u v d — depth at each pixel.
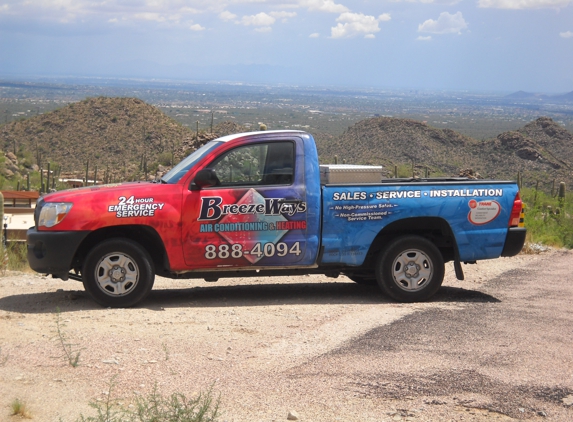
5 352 5.86
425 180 9.08
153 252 8.07
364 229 8.08
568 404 4.96
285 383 5.29
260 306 7.91
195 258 7.76
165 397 4.95
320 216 8.00
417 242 8.13
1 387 5.09
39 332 6.52
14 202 19.34
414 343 6.31
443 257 8.80
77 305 7.82
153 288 9.15
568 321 7.25
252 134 7.96
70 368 5.51
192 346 6.16
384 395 5.08
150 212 7.63
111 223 7.59
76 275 8.10
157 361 5.72
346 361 5.79
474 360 5.85
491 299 8.45
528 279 9.97
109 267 7.65
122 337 6.37
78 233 7.55
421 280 8.20
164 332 6.59
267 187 7.84
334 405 4.90
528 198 21.61
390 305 8.01
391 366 5.68
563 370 5.64
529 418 4.73
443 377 5.44
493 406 4.91
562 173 117.50
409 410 4.83
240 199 7.77
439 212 8.18
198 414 4.47
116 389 5.10
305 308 7.79
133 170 70.44
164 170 40.84
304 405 4.89
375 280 9.34
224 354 5.95
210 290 9.02
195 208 7.70
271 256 7.88
